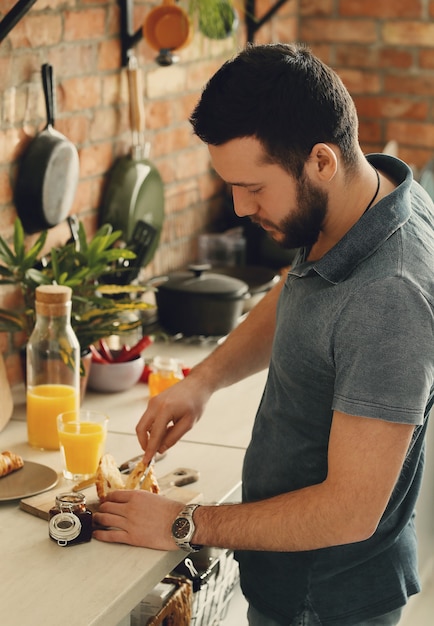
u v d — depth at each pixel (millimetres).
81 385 2154
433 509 2980
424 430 1558
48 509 1644
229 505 1509
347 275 1414
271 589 1652
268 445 1634
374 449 1353
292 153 1366
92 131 2514
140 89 2602
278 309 1623
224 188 3281
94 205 2576
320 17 3475
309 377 1502
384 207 1408
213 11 2535
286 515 1425
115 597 1400
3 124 2180
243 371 1879
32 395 1937
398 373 1332
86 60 2443
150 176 2697
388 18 3379
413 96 3420
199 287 2592
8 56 2158
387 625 1680
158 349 2590
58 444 1946
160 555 1518
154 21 2510
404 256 1380
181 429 1763
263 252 3146
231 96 1359
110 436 2025
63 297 1924
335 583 1609
